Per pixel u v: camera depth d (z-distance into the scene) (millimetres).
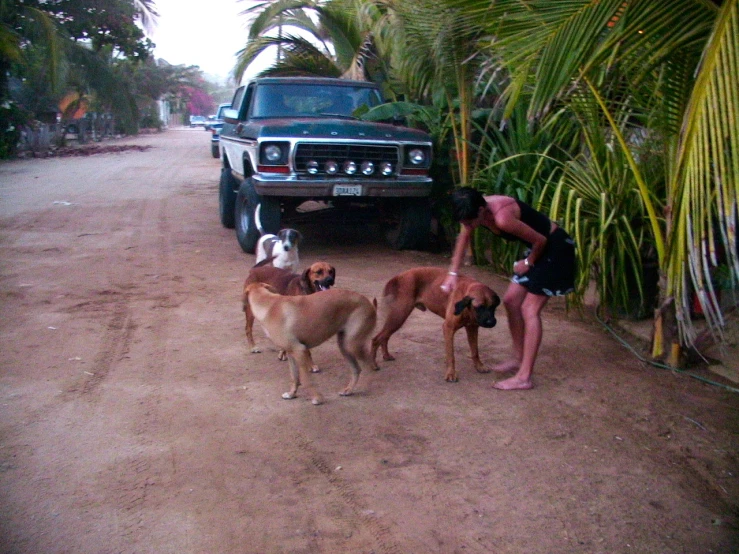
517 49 4488
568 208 6301
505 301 5301
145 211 13188
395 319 5570
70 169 22203
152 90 62469
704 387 5273
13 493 3744
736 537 3506
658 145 6145
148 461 4098
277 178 8391
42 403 4812
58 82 23406
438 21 7102
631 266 6516
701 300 4562
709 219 4359
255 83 9938
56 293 7461
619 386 5281
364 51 12484
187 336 6238
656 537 3496
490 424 4645
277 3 13594
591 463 4176
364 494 3816
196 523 3529
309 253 9672
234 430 4512
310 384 4887
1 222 11641
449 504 3738
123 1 28703
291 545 3381
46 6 26703
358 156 8578
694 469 4133
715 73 4039
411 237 9461
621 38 4328
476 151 9086
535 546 3408
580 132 7703
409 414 4781
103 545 3344
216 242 10328
